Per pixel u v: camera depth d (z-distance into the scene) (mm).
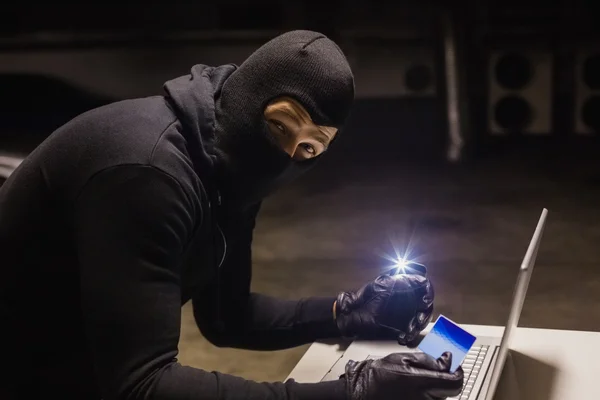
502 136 5031
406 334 1292
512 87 4938
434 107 5133
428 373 979
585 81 4852
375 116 5266
